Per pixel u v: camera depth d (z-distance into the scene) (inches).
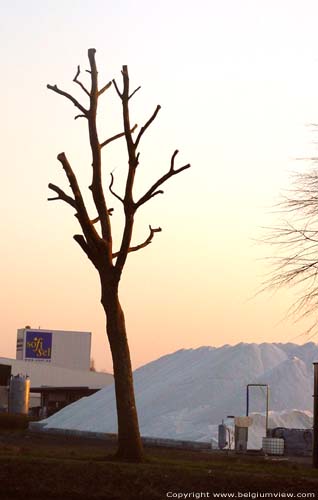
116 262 933.8
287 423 1636.3
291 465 1015.0
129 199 941.2
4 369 4288.9
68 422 2101.4
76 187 932.6
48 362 4862.2
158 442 1627.7
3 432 1779.0
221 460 1042.7
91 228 930.1
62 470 763.4
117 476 755.4
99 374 4650.6
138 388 2363.4
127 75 962.7
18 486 750.5
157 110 957.2
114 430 1902.1
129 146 951.0
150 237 966.4
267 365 2175.2
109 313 927.7
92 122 960.3
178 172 954.7
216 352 2326.5
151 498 730.8
